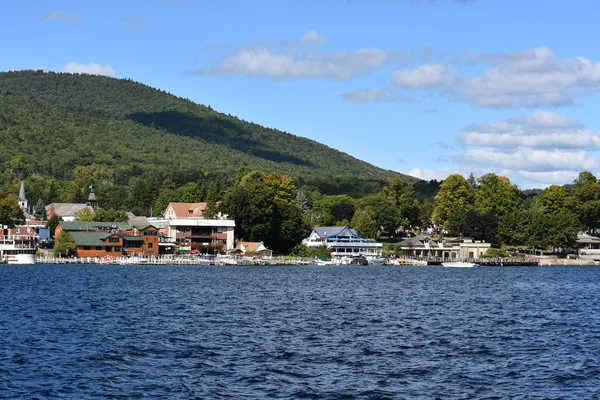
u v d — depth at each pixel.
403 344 60.31
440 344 60.44
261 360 52.50
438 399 42.28
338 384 45.56
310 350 56.81
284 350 56.59
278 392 43.50
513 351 57.09
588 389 44.47
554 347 59.00
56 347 56.25
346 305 92.06
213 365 50.50
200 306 88.00
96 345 57.44
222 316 77.94
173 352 55.00
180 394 42.75
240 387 44.50
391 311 85.56
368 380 46.72
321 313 82.44
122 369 48.81
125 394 42.59
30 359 51.28
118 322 71.44
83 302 90.62
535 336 65.12
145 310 82.44
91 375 46.91
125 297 98.56
